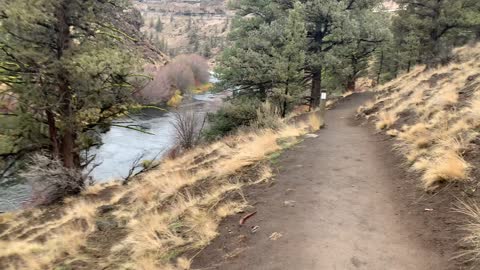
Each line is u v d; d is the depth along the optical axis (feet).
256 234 17.07
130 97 54.13
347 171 24.79
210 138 72.79
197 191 26.99
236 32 80.84
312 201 19.92
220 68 74.28
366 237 15.53
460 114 27.37
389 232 15.74
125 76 49.34
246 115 67.97
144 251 18.90
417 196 18.65
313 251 14.79
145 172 53.98
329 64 69.77
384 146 30.60
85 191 46.44
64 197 46.21
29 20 41.93
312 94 80.02
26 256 24.13
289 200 20.40
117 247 21.09
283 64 63.26
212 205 22.50
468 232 14.05
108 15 51.37
